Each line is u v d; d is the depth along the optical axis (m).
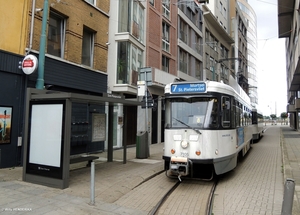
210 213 5.05
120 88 13.60
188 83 7.70
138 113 16.36
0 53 8.20
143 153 10.95
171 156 7.38
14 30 8.73
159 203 5.60
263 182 7.47
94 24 12.51
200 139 7.11
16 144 8.65
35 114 6.69
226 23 39.25
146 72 10.74
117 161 10.09
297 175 7.90
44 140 6.48
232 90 8.61
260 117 24.03
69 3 10.95
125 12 14.66
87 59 12.47
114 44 13.92
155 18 18.20
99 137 9.60
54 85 10.24
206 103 7.45
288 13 26.56
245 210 5.19
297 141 19.78
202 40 27.53
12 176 7.19
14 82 8.66
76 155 10.30
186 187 6.99
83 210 4.92
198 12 26.83
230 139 7.99
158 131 18.27
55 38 10.65
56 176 6.24
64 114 6.28
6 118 8.38
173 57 20.81
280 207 5.32
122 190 6.40
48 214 4.61
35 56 9.33
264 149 15.55
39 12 9.56
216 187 7.01
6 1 8.50
